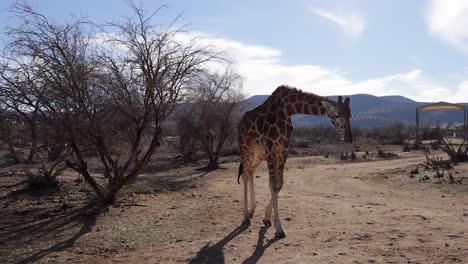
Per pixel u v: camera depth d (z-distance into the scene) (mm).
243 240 8336
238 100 24562
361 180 17844
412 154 31578
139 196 13383
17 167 20688
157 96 11500
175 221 9906
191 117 22953
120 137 12289
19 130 14062
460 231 8547
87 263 7109
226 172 21375
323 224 9430
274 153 8992
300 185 16391
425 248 7418
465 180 15609
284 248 7723
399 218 9867
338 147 42531
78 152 11625
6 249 7910
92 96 11148
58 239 8570
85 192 14562
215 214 10641
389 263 6719
